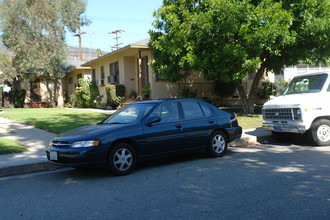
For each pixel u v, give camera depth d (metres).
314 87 9.02
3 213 4.11
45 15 26.05
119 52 21.12
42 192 5.07
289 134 10.44
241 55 12.29
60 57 26.56
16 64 29.53
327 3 12.12
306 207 3.96
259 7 12.27
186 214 3.84
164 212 3.94
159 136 6.48
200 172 6.04
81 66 30.09
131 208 4.13
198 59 13.16
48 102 31.50
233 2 12.03
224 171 6.03
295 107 8.40
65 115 17.48
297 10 12.65
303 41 13.67
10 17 25.58
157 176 5.87
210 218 3.69
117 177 5.93
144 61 21.12
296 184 4.97
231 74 13.91
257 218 3.65
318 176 5.41
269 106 9.28
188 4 14.46
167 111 6.85
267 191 4.66
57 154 5.90
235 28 12.14
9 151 7.93
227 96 22.44
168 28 14.95
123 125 6.29
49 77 29.81
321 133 8.55
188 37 13.71
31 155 7.64
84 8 27.70
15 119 15.71
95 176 6.10
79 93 28.45
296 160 6.81
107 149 5.84
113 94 20.94
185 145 6.90
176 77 15.75
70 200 4.58
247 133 10.62
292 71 27.59
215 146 7.48
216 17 12.75
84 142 5.73
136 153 6.30
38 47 26.06
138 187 5.15
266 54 15.35
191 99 7.39
